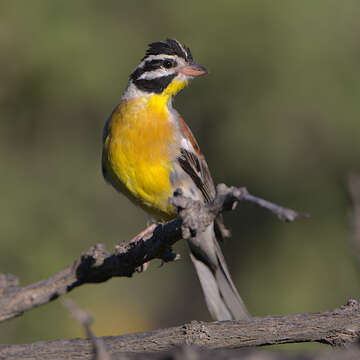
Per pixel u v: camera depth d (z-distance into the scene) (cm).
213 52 1322
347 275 1216
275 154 1298
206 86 1331
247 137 1309
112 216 1334
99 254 639
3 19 1320
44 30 1320
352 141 1283
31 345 552
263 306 1245
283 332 530
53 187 1298
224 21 1312
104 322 1285
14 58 1327
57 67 1320
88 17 1341
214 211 493
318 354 381
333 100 1281
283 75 1289
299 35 1285
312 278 1240
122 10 1362
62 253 1209
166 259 614
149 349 537
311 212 1283
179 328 543
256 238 1317
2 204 1236
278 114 1295
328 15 1284
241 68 1312
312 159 1294
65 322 1068
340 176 1270
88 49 1322
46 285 645
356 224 677
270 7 1288
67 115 1352
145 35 1362
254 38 1300
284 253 1280
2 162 1298
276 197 1303
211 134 1348
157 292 1497
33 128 1342
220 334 532
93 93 1327
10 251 1184
